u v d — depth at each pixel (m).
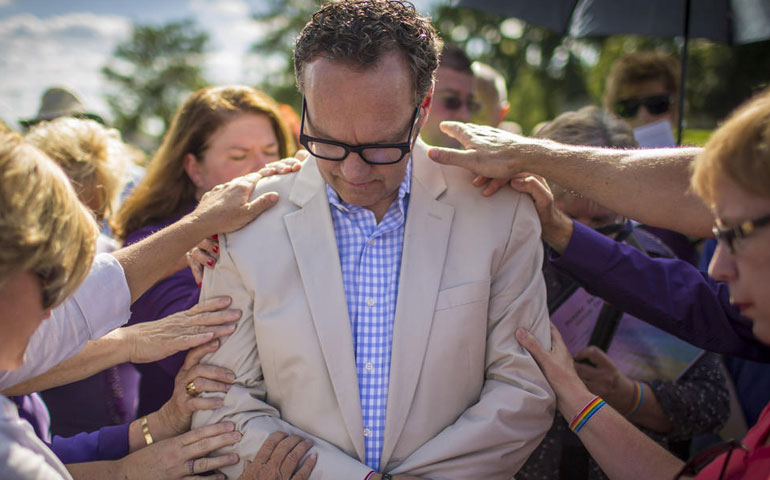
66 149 2.34
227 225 1.62
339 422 1.54
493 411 1.53
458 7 3.70
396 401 1.52
